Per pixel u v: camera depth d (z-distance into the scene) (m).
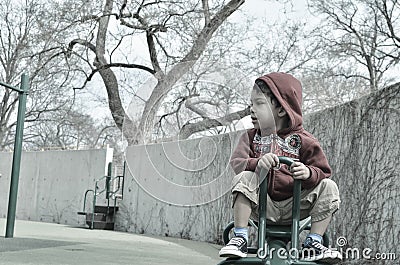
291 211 2.71
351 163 5.85
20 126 8.30
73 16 18.36
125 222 13.27
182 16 17.78
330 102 15.80
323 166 2.73
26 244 7.26
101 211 13.71
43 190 16.02
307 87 16.03
